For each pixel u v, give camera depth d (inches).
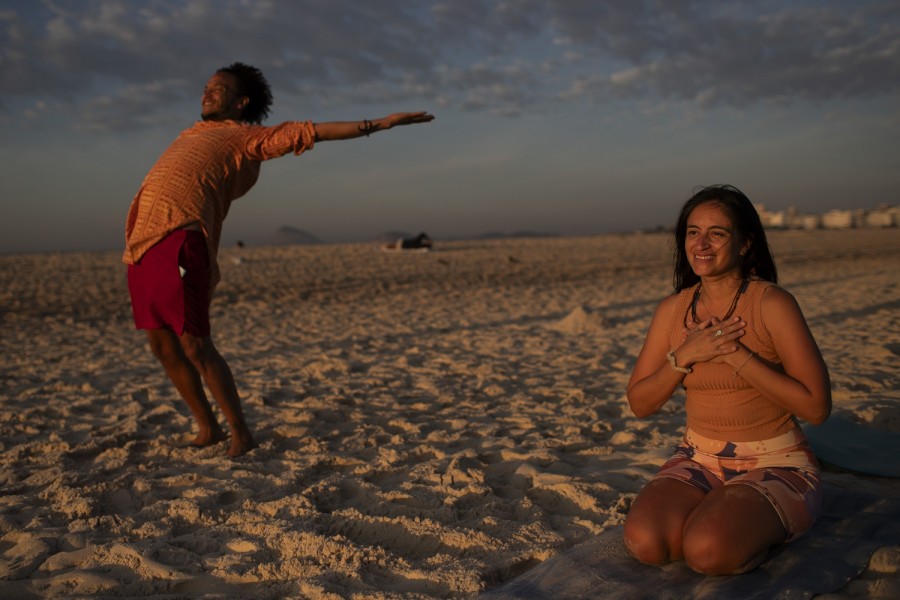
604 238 1891.0
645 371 92.7
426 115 126.5
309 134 126.6
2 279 666.2
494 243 1561.3
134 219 129.3
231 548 94.6
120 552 91.3
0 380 231.9
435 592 79.7
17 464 137.3
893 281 528.4
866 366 207.5
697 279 91.0
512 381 209.9
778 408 82.8
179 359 135.0
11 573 87.4
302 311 438.6
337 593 78.4
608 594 74.6
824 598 72.2
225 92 135.5
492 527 98.0
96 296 533.3
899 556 79.2
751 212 82.7
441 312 417.4
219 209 129.3
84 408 187.2
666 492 82.9
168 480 122.6
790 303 79.7
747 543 73.5
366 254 1106.7
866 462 114.3
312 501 109.4
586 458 133.6
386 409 178.2
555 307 427.5
